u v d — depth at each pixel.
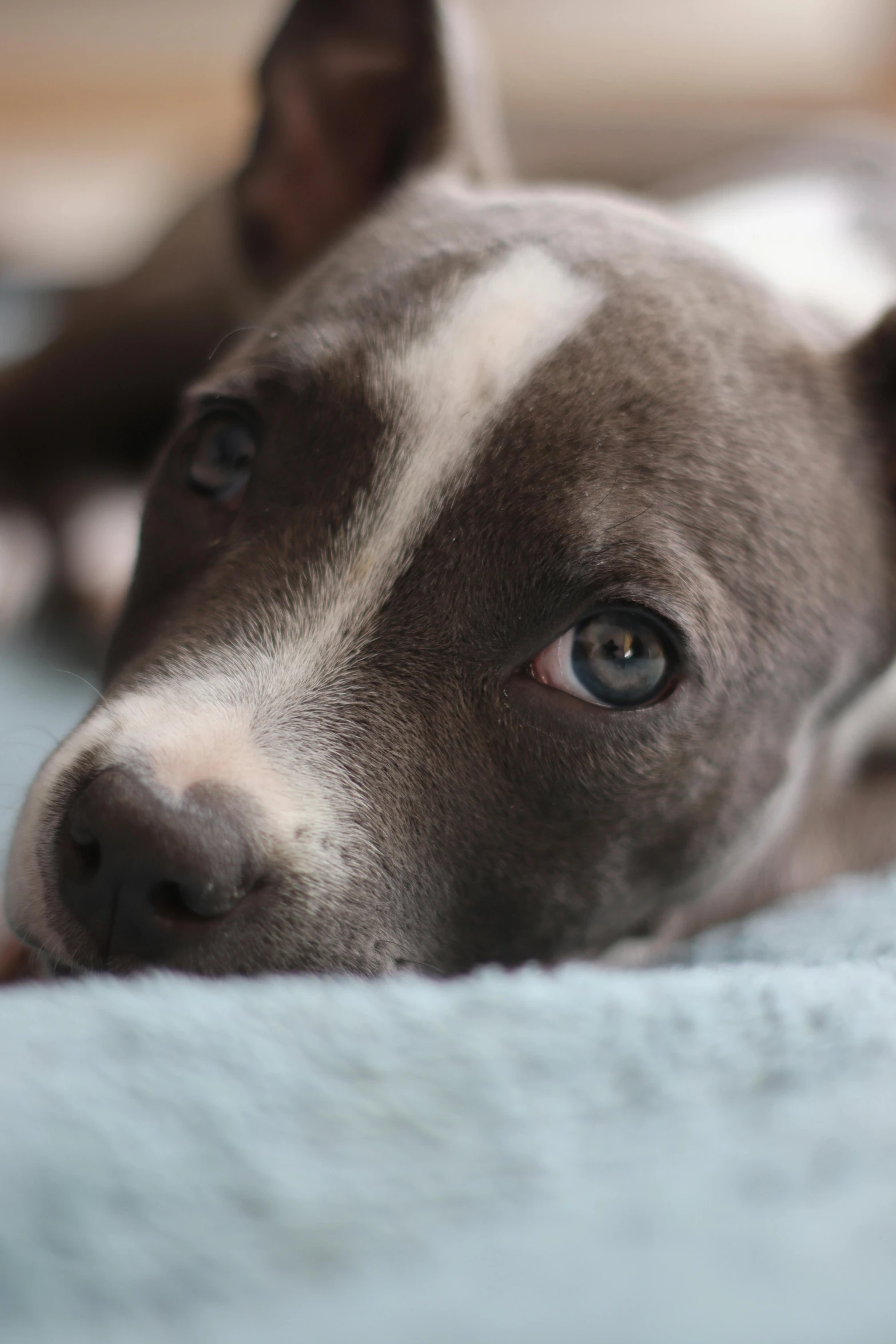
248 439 0.36
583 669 0.34
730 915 0.40
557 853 0.35
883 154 0.63
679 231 0.39
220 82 1.30
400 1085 0.26
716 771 0.36
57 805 0.32
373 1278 0.22
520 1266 0.22
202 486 0.36
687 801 0.36
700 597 0.34
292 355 0.35
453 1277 0.22
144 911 0.31
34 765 0.45
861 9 1.21
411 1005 0.27
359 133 0.44
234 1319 0.21
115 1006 0.27
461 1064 0.26
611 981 0.29
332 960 0.32
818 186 0.59
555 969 0.33
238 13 1.29
